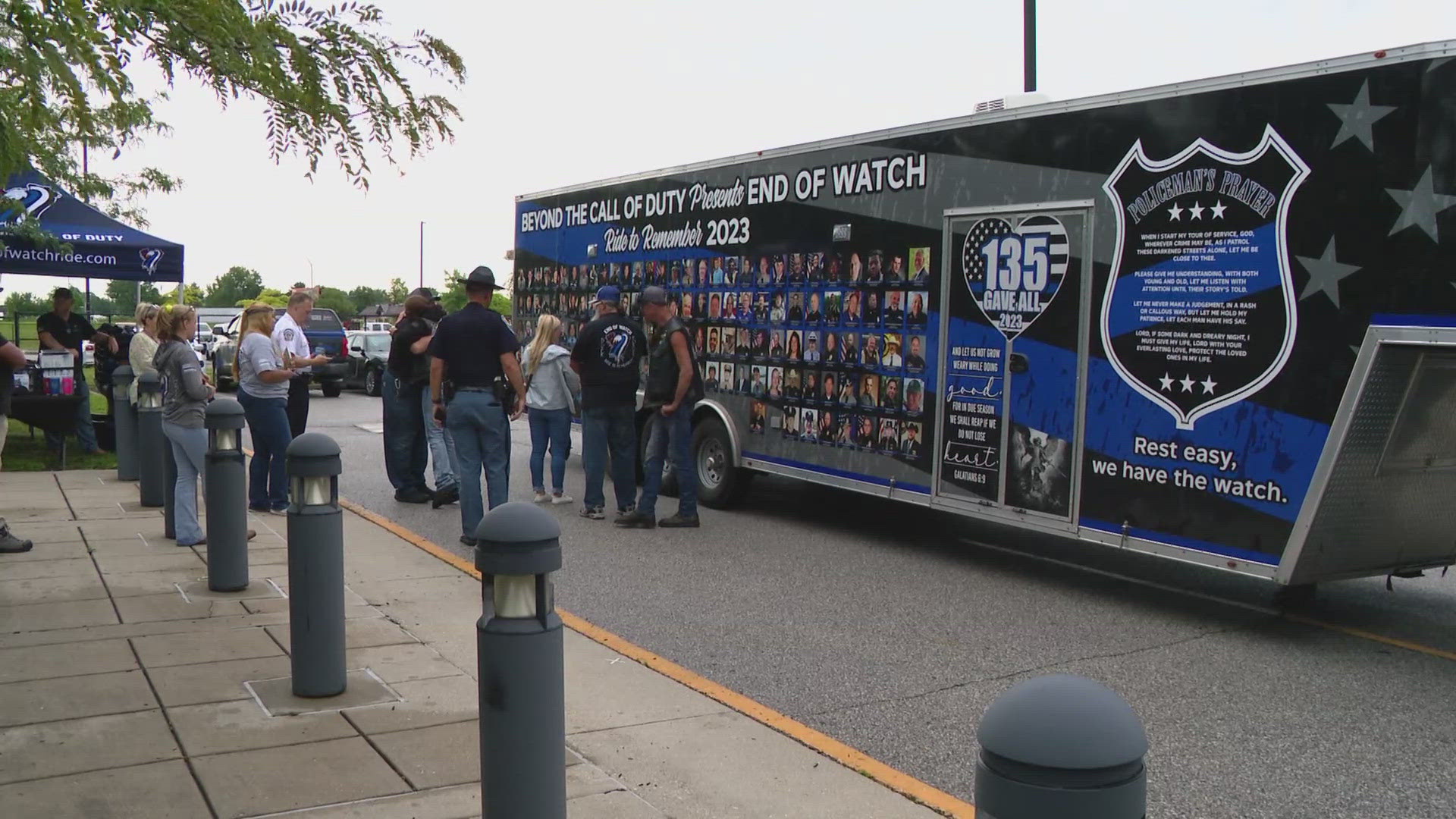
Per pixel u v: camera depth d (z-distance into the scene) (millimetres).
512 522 3068
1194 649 6316
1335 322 5895
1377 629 6785
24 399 11664
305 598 4824
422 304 10539
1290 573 6141
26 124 3176
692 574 7973
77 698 4836
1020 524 7574
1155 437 6746
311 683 4867
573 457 14594
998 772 1921
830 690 5527
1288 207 6066
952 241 8008
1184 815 4184
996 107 8078
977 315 7832
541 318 10828
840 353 9016
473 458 8539
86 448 13211
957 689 5574
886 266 8555
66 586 6824
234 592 6715
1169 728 5082
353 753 4273
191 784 3955
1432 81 5512
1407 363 5812
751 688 5547
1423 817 4184
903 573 8117
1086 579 7973
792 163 9430
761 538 9273
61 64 2750
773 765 4359
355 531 8961
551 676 3102
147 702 4797
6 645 5602
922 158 8227
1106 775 1866
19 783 3932
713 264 10367
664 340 9578
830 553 8766
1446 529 6812
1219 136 6363
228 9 3080
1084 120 7090
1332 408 5914
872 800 4051
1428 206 5523
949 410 8078
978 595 7500
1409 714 5289
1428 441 6184
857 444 8883
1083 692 1968
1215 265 6406
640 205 11320
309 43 3281
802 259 9352
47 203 10594
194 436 7895
